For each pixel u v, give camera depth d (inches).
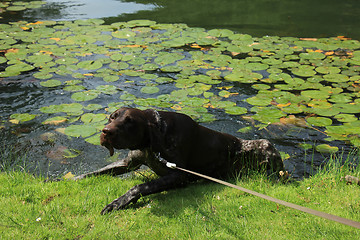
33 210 142.3
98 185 170.9
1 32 388.5
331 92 291.9
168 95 282.0
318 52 361.4
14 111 260.8
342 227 132.6
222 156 179.2
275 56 350.9
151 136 157.2
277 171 184.7
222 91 290.4
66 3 502.3
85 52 349.1
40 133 238.1
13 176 177.8
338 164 205.3
